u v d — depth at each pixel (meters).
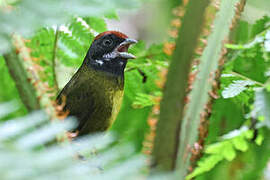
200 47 1.21
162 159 1.05
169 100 1.05
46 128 0.64
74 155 0.70
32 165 0.58
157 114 1.06
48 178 0.57
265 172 1.75
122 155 0.66
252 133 1.40
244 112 1.83
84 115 2.73
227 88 1.51
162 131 1.05
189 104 1.09
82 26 2.07
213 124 1.85
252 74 1.83
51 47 2.09
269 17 1.93
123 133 2.05
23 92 1.02
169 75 1.05
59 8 0.66
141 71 2.12
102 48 2.71
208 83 1.15
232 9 1.22
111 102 2.72
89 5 0.66
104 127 2.79
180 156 1.07
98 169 0.66
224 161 1.79
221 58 1.19
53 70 2.06
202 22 1.04
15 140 0.61
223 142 1.44
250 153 1.75
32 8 0.65
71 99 2.74
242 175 1.76
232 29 1.23
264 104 1.28
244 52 1.83
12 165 0.57
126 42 2.67
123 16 3.46
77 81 2.75
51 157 0.61
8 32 0.65
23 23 0.65
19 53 1.05
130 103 2.20
